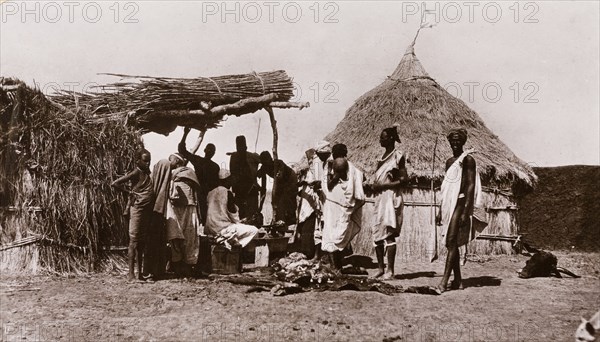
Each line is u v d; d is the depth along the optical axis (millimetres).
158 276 8484
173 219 8414
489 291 7648
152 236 8523
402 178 8359
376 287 7551
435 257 9148
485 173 11305
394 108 12391
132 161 9031
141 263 8109
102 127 8766
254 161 10898
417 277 8719
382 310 6641
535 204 13750
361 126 12625
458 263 7738
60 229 8172
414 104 12391
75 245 8281
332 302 6949
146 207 8039
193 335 5754
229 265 8695
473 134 12148
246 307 6719
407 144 11531
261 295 7316
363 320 6277
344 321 6246
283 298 7156
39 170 8016
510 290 7742
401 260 10859
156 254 8555
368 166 11516
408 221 11078
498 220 11555
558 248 13414
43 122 8117
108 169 8703
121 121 9094
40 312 6328
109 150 8766
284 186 10594
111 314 6363
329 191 8594
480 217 7742
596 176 13320
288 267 8297
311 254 10016
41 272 7926
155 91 9469
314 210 9867
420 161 11227
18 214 8000
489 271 9500
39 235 7965
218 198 9094
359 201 8562
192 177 8633
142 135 9836
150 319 6219
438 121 12102
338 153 8555
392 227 8320
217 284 7957
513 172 11625
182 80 9727
